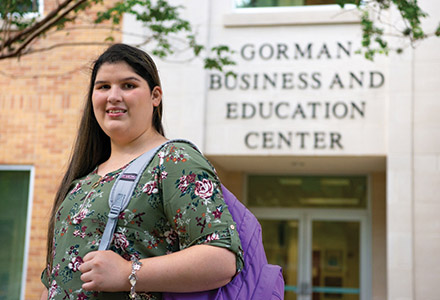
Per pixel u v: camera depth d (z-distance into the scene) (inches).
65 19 251.6
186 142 77.9
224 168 411.2
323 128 351.9
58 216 79.7
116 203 73.4
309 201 419.5
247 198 426.0
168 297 70.9
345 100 352.5
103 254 68.5
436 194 337.4
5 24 240.7
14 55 241.4
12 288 369.7
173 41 358.0
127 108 80.2
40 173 370.9
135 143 82.3
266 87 359.9
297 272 415.5
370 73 351.9
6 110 375.9
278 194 423.2
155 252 73.2
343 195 416.2
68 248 75.0
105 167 82.7
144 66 81.6
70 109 371.6
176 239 74.5
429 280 334.6
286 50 361.7
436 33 243.4
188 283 68.4
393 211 340.2
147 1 258.4
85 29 371.2
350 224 414.6
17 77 376.2
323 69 356.8
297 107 355.9
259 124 357.4
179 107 360.5
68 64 373.4
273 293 74.9
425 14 231.9
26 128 374.0
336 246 413.7
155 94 84.0
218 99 362.3
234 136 358.0
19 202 372.2
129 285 68.3
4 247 371.9
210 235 70.1
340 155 349.1
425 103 342.3
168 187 73.0
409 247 337.1
